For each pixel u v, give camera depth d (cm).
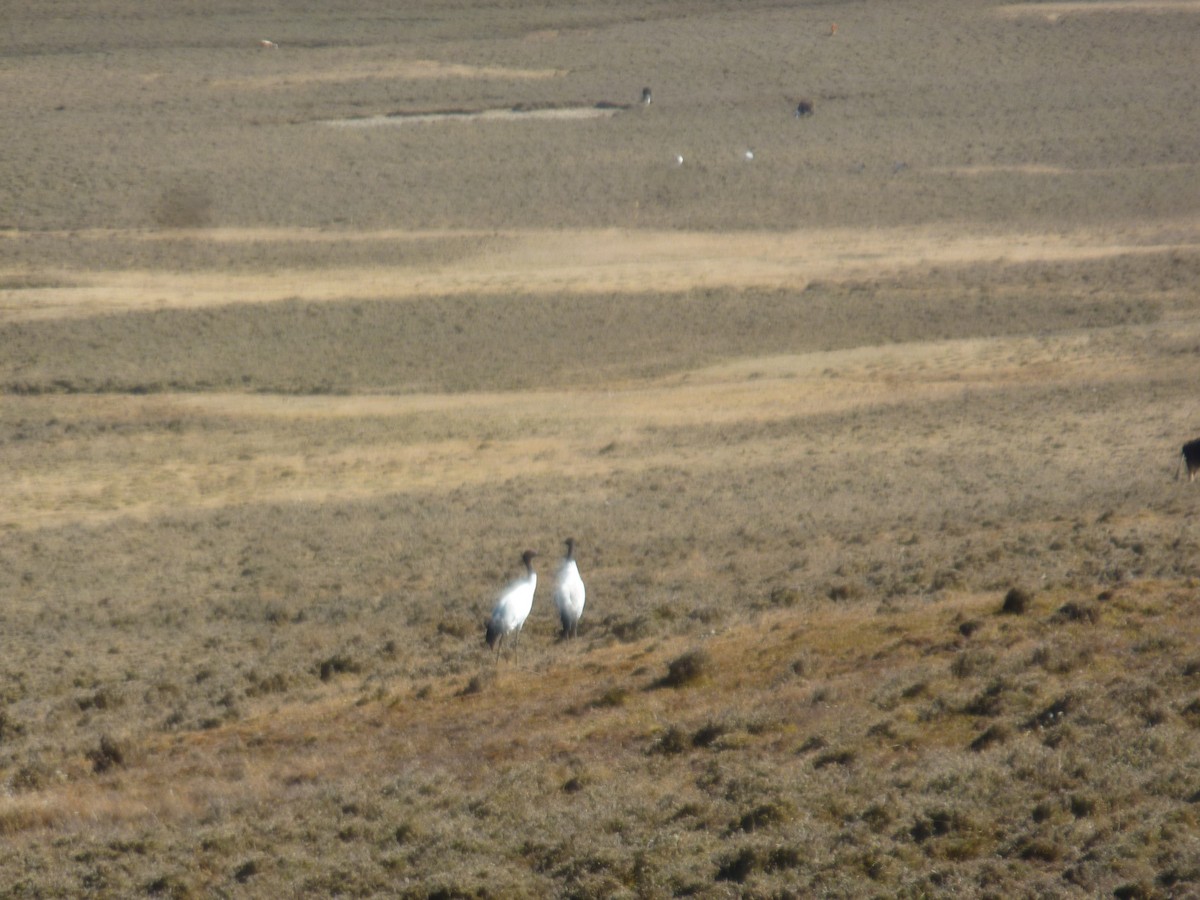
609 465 6638
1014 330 9019
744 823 1714
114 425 7894
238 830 1950
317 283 10856
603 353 9094
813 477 5909
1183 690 1983
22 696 3359
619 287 10556
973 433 6531
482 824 1855
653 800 1852
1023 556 3594
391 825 1892
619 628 3131
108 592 4816
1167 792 1645
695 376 8475
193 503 6450
